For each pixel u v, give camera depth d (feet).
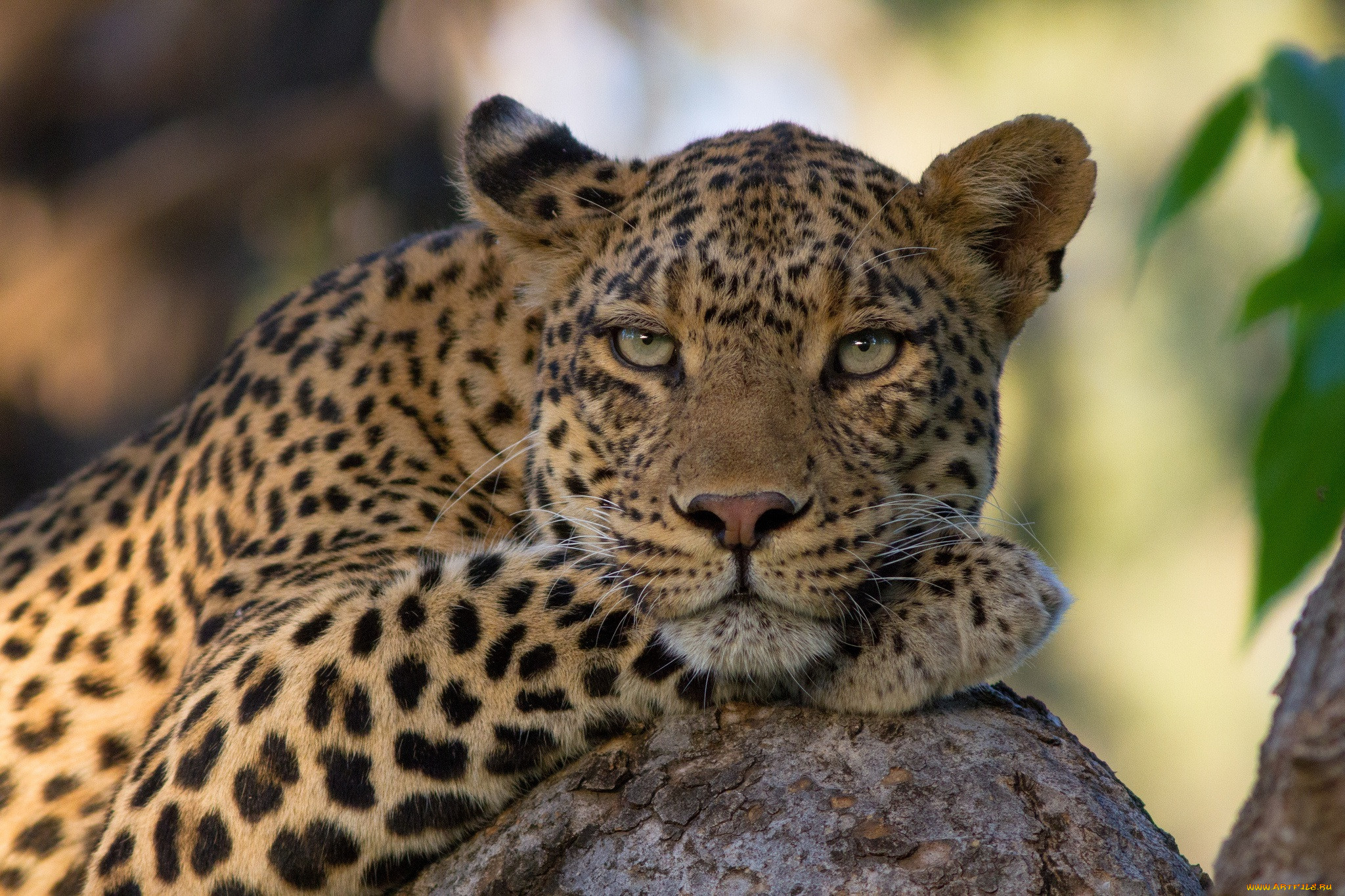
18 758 30.73
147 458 33.40
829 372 24.31
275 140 74.33
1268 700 106.42
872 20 112.47
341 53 75.82
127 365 75.41
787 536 22.34
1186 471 101.14
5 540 33.96
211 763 22.93
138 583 31.42
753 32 113.80
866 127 113.91
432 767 22.20
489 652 22.41
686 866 18.97
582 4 107.86
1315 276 24.81
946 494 25.17
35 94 74.13
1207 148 26.73
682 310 24.30
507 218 27.30
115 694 30.78
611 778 20.47
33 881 30.37
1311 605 14.43
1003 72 107.14
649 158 29.32
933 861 18.39
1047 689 102.99
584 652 22.35
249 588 27.40
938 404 24.91
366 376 29.50
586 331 25.84
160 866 23.20
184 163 73.10
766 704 21.79
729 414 23.12
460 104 78.59
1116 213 103.35
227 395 31.55
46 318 73.15
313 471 28.78
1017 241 27.17
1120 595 103.14
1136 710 102.99
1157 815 103.30
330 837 22.39
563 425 26.14
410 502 28.27
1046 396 103.76
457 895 20.53
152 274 74.69
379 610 22.86
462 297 29.78
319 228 78.02
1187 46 103.14
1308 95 25.07
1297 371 25.22
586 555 24.02
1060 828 18.83
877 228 25.20
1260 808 13.82
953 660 21.25
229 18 74.33
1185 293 100.42
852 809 19.06
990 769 19.62
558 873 19.76
